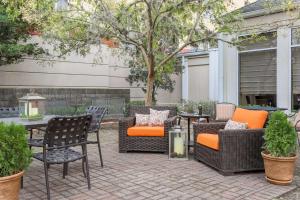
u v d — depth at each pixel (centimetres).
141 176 437
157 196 360
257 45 898
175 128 545
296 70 817
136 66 1079
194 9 646
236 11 704
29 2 575
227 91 971
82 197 357
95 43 726
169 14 662
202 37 723
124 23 682
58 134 357
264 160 413
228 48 958
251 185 398
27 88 887
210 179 423
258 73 902
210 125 535
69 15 677
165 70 830
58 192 374
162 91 1355
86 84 1088
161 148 584
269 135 402
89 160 532
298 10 703
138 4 701
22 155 300
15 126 304
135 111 663
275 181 398
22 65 941
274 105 866
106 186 395
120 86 1206
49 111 912
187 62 1295
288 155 396
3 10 680
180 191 376
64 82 1034
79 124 373
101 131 866
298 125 619
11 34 764
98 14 652
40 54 883
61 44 765
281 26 727
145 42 734
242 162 446
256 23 878
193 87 1279
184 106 1048
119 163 511
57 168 482
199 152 517
